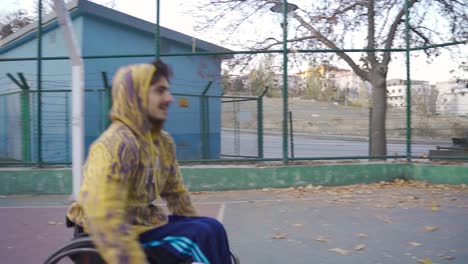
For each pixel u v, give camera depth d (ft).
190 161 28.48
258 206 23.02
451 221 19.34
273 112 34.06
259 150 33.96
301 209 22.06
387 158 29.40
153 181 8.07
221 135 38.73
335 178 28.30
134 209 7.77
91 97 38.22
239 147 37.63
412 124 29.94
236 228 18.85
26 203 25.27
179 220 8.86
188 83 38.93
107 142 7.17
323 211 21.52
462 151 28.91
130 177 7.35
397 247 15.98
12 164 28.60
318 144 44.06
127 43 41.11
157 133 8.39
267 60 32.58
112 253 6.66
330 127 34.19
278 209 22.18
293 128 33.73
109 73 39.68
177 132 35.96
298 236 17.51
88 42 38.83
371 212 21.11
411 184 28.04
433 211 21.09
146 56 27.35
